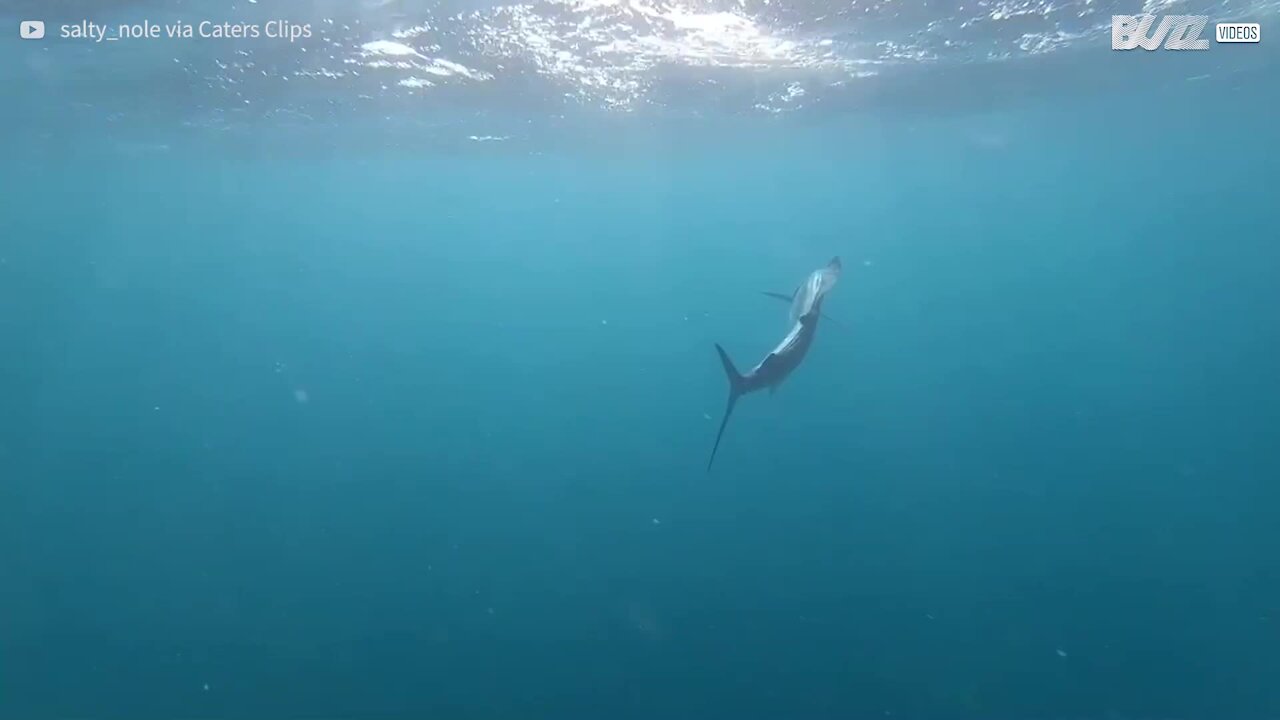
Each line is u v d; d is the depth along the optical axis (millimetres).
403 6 10719
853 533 17484
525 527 18109
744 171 34625
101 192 35812
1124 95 21297
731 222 64250
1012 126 25734
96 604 14172
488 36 12148
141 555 16500
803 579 15016
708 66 14375
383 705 10930
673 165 31359
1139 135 28906
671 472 22688
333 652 12414
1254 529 16641
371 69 14156
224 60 13523
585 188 39062
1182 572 14891
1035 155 32531
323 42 12398
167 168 29203
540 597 14352
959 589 14492
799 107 19641
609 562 15914
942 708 10883
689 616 13547
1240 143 32688
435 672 11812
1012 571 15227
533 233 69125
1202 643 12383
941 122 24219
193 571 15633
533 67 14141
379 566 15820
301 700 11047
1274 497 18438
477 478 22156
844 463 23594
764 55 13742
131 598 14406
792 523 18156
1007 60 15562
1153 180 43344
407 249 81688
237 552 16641
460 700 11047
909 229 70812
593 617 13562
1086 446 25047
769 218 61719
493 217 54906
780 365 6660
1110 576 14852
